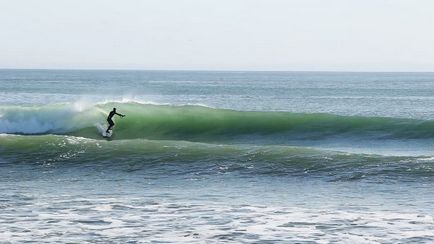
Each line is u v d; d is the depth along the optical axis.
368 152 53.75
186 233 25.25
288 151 44.25
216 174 39.66
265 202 31.41
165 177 39.12
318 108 127.88
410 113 110.75
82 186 36.28
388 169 39.09
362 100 164.50
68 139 49.06
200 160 43.28
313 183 36.72
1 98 150.25
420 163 40.09
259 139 63.25
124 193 34.00
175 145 47.34
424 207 29.97
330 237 24.59
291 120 65.81
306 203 31.14
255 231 25.56
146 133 63.69
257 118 66.12
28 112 61.91
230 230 25.72
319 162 41.34
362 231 25.45
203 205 30.66
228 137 64.19
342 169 39.66
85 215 28.39
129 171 41.25
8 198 32.41
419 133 62.66
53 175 40.31
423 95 199.38
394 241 23.94
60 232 25.36
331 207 30.12
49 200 31.91
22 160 44.97
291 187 35.62
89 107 62.88
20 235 24.89
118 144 48.00
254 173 39.69
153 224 26.73
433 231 25.39
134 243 23.78
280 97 184.12
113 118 63.56
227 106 136.62
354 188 35.03
